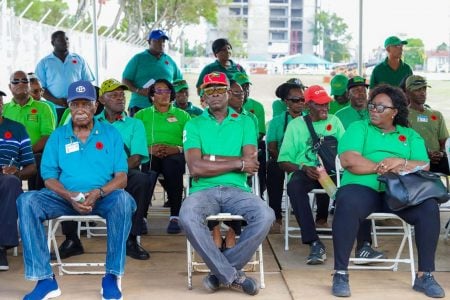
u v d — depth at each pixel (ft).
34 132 21.97
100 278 16.80
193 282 16.62
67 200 15.34
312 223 18.38
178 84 26.16
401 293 15.64
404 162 16.16
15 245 16.81
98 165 16.01
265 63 280.72
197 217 15.38
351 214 15.56
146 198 20.20
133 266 18.06
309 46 390.83
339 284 15.43
